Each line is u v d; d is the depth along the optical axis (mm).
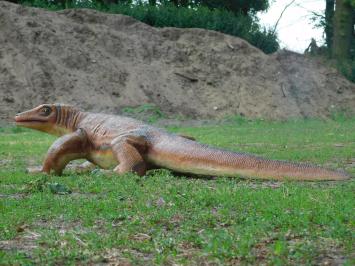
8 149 10688
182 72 22031
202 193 5906
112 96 19828
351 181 6801
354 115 22641
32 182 6574
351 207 5379
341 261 4281
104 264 4285
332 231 4727
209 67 22672
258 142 12336
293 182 6715
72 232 4828
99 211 5398
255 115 21234
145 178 6844
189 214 5289
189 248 4520
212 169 6934
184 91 21328
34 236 4816
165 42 23047
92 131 7473
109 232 4852
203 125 19141
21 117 7730
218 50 23391
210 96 21516
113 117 7508
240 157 6906
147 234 4789
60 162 7340
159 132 7324
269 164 6859
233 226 4926
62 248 4520
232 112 21078
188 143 7125
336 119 21984
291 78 23391
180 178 7023
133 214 5281
